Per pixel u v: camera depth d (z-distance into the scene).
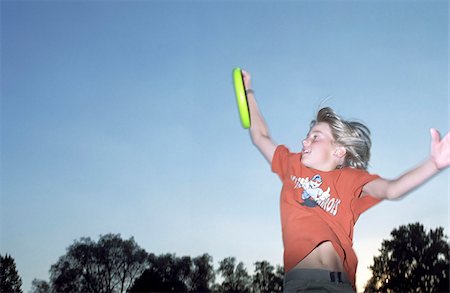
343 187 3.23
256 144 4.00
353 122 3.61
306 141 3.57
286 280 2.99
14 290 19.27
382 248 17.69
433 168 2.69
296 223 3.13
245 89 4.23
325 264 2.89
